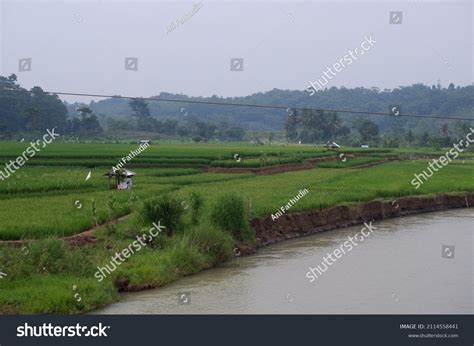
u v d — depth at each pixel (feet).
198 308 60.80
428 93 510.99
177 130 506.48
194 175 180.86
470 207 160.35
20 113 398.21
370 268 80.79
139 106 517.55
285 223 108.99
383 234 111.86
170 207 84.38
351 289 69.10
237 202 93.35
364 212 130.72
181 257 76.59
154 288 68.85
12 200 108.47
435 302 63.52
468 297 65.57
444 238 106.63
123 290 67.00
